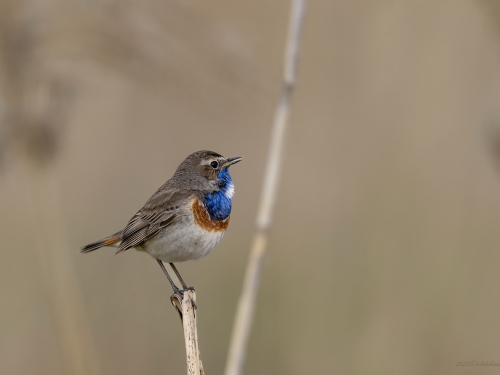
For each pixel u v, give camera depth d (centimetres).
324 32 1500
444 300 1309
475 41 1421
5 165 1085
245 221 1561
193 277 1440
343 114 1496
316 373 1293
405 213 1394
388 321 1302
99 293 1404
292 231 1464
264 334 1345
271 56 1372
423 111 1447
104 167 1509
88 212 1477
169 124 1544
